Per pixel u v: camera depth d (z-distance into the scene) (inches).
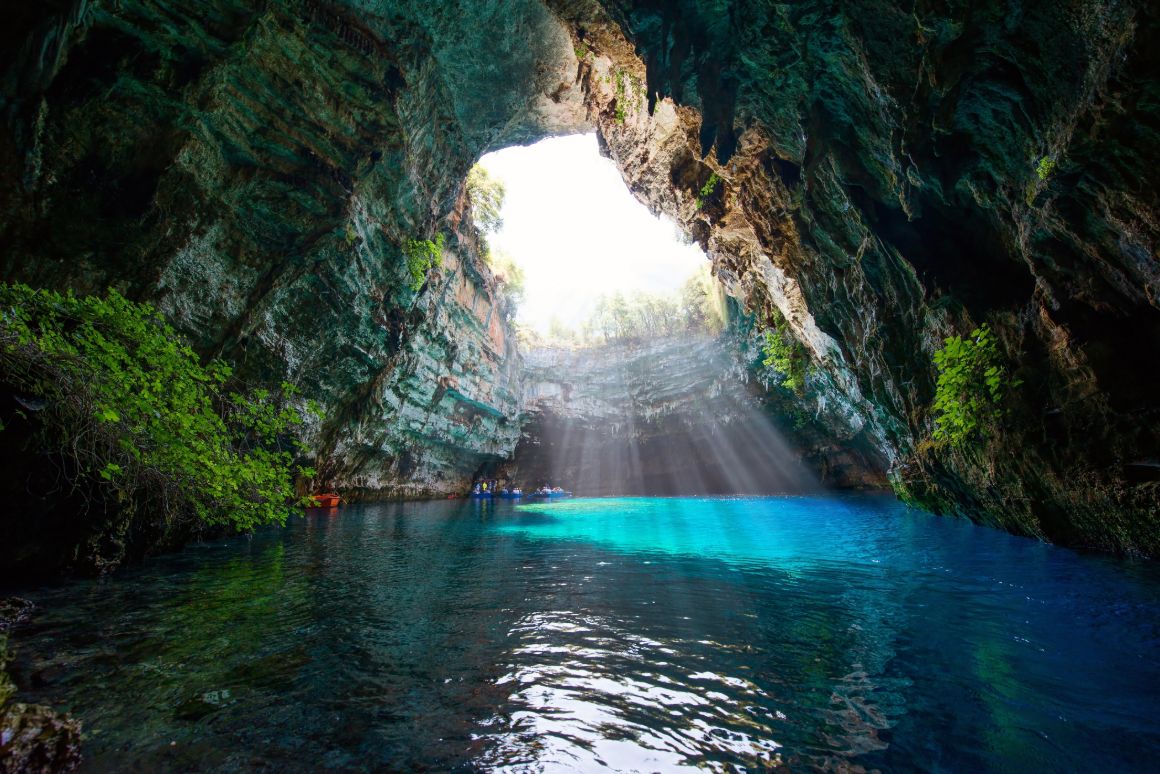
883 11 233.8
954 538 388.5
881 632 179.9
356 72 498.3
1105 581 228.8
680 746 113.0
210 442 291.7
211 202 477.4
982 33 206.8
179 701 129.1
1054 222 226.4
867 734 116.6
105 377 238.8
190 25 408.8
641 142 612.4
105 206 421.1
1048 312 267.3
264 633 179.8
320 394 701.9
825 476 1381.6
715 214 583.2
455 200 780.0
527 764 106.0
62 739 103.1
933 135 254.2
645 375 1544.0
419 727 120.3
